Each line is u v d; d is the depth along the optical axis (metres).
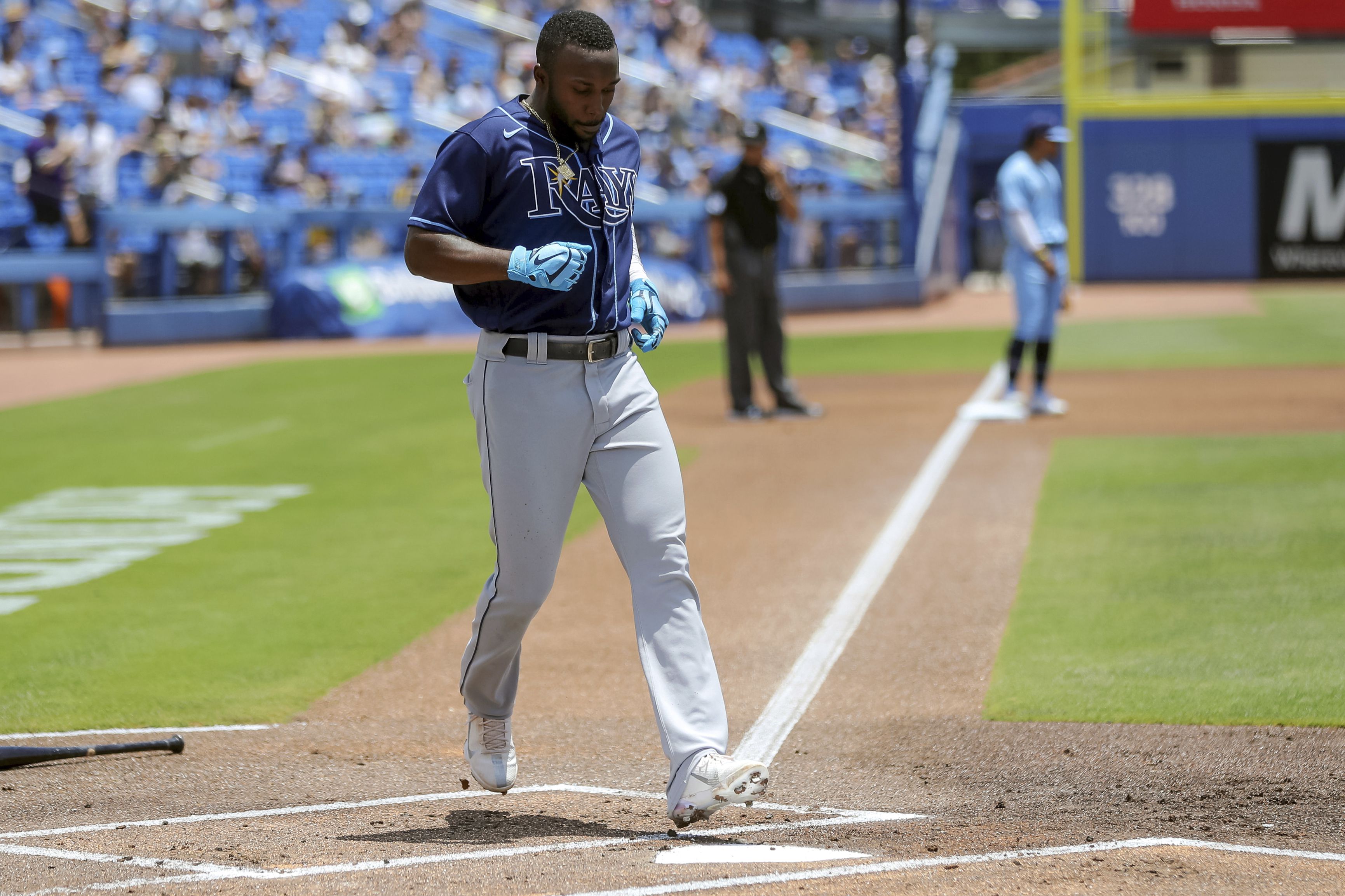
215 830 6.29
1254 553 11.31
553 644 9.72
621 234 6.17
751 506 14.03
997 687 8.40
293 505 14.70
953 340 29.81
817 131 46.88
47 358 28.31
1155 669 8.57
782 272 36.34
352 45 43.09
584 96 5.82
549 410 6.00
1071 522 12.75
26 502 15.16
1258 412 18.52
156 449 18.16
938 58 46.28
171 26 39.31
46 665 9.39
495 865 5.70
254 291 31.88
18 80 36.47
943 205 42.19
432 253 5.80
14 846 6.07
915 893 5.22
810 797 6.70
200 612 10.71
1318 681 8.20
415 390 22.88
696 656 6.05
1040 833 6.02
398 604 10.84
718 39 53.50
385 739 7.84
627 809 6.59
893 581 11.08
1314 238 41.19
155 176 32.78
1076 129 41.94
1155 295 38.56
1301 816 6.19
